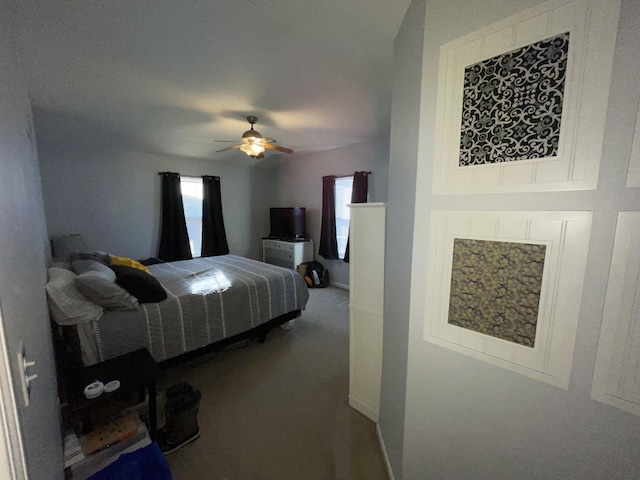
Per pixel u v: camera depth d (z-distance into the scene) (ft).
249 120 9.95
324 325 11.08
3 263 1.70
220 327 8.04
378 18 4.62
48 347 3.95
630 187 2.42
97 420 4.83
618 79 2.41
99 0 4.18
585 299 2.72
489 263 3.29
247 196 18.94
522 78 2.90
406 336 4.26
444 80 3.47
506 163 3.08
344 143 14.58
